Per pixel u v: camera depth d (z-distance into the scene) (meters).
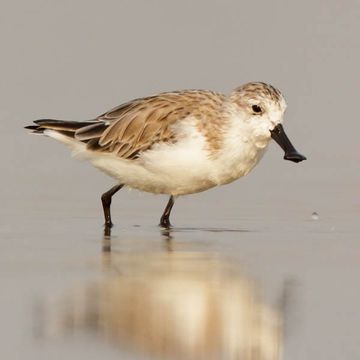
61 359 11.23
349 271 14.66
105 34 29.50
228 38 29.33
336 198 20.17
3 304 12.98
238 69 27.89
